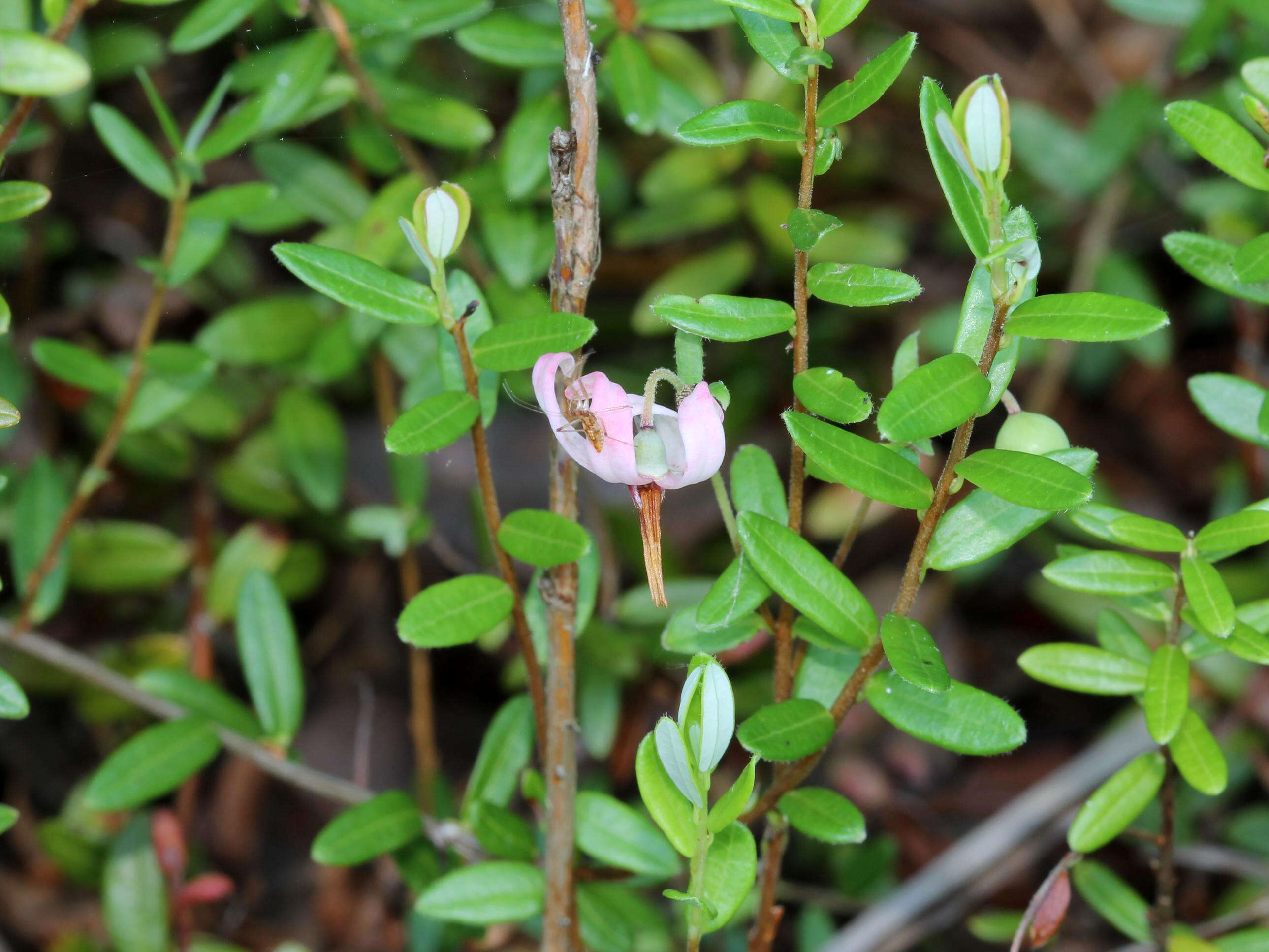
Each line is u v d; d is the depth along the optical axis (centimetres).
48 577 24
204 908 30
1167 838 21
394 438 19
